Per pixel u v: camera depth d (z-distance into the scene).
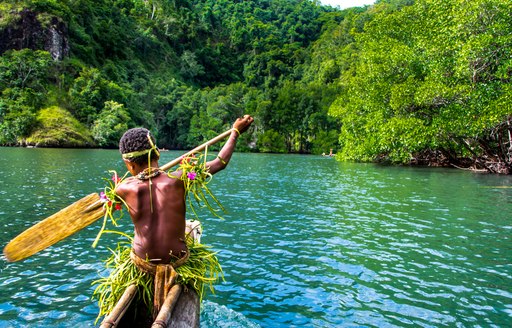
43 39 57.00
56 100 52.97
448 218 8.12
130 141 2.47
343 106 33.03
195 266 2.64
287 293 4.23
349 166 25.66
